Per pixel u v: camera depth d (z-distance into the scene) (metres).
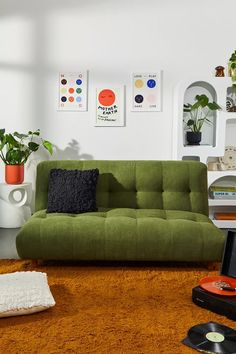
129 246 3.35
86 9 4.93
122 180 4.08
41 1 4.91
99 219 3.47
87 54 4.97
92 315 2.56
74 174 3.94
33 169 5.11
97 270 3.37
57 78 4.98
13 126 5.03
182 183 4.06
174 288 2.99
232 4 4.91
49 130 5.04
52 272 3.31
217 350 2.14
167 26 4.95
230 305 2.52
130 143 5.06
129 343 2.23
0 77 4.97
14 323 2.46
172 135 5.01
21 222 4.75
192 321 2.49
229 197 4.83
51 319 2.50
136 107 5.01
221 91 4.71
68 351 2.15
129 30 4.95
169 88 5.00
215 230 3.40
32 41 4.95
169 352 2.15
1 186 4.67
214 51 4.96
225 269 2.77
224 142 4.77
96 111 5.02
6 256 3.74
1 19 4.91
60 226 3.36
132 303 2.73
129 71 4.99
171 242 3.34
